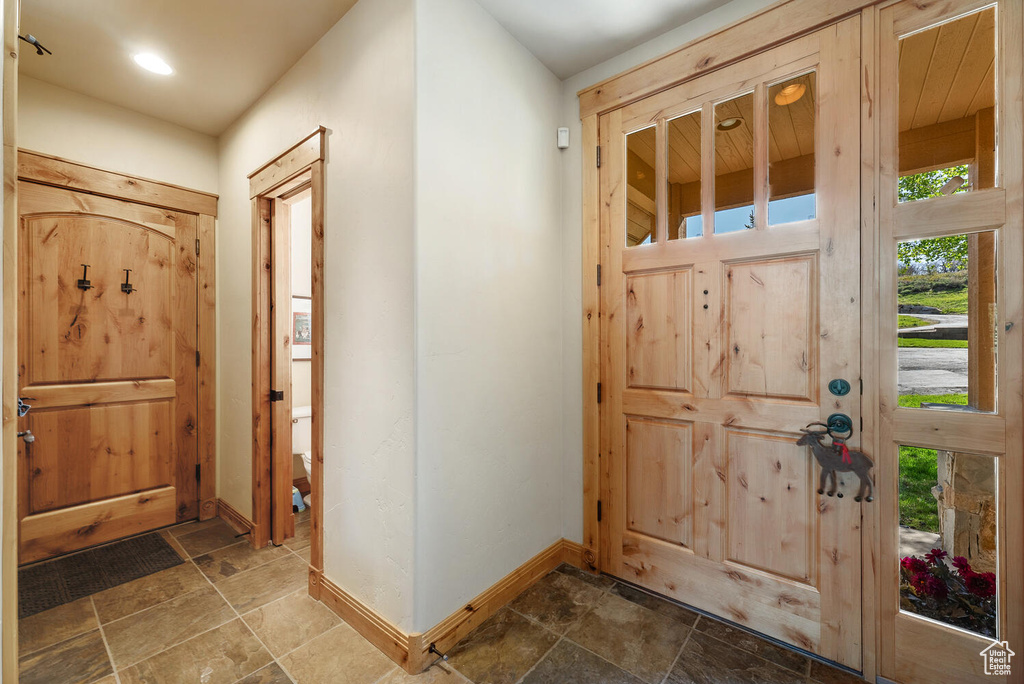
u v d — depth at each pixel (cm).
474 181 181
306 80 213
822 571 162
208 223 295
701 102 190
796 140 170
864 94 155
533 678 153
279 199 255
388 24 168
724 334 185
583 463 227
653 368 205
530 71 213
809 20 163
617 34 201
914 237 148
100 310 254
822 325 163
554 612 190
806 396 167
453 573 172
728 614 183
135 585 211
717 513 186
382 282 170
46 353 237
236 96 250
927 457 146
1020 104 132
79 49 209
